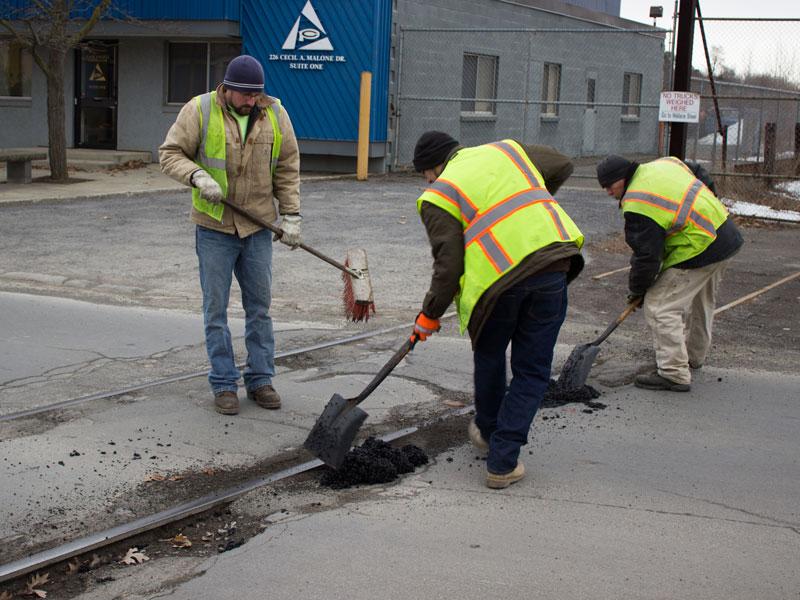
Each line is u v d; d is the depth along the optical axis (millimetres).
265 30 18891
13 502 4238
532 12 23078
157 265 9836
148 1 18922
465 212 4293
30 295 8477
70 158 19641
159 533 4059
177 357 6625
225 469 4691
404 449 4895
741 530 4055
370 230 12297
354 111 18594
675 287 5898
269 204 5512
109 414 5406
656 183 5734
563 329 7566
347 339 7125
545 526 4074
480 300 4324
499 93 22406
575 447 5027
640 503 4324
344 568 3703
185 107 5305
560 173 4605
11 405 5555
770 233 13516
